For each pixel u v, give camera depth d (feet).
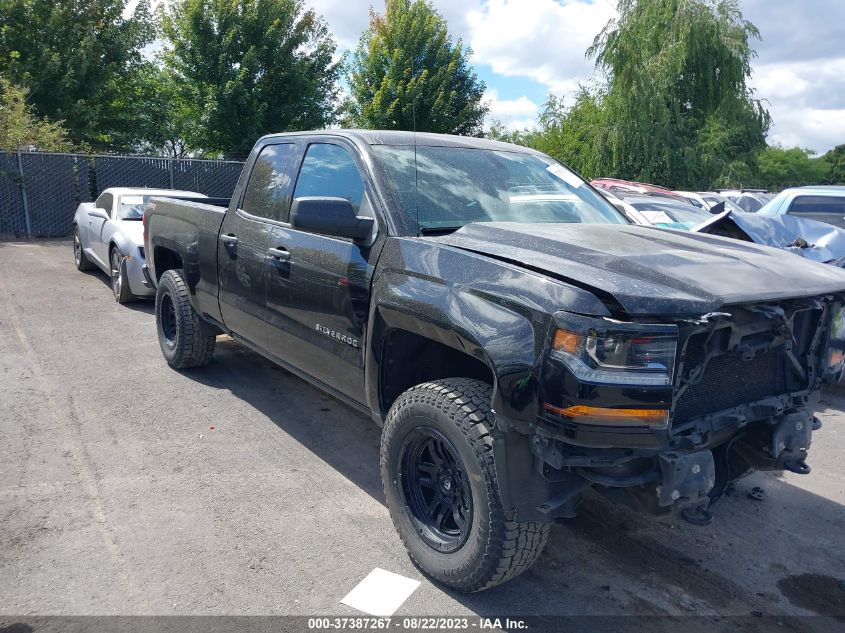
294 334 13.20
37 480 12.84
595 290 8.03
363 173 11.96
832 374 10.37
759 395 9.74
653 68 86.43
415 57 57.26
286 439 15.23
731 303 8.04
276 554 10.69
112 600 9.44
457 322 8.99
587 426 7.71
